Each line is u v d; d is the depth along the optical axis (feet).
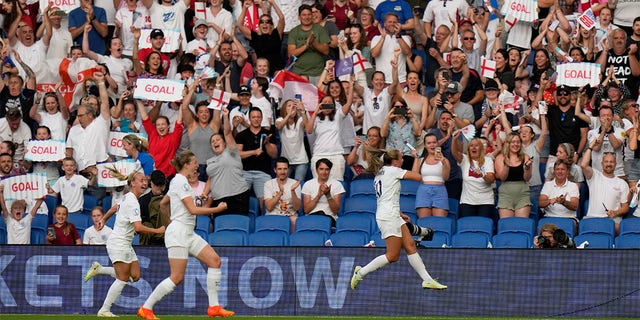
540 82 221.05
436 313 178.19
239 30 250.16
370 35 246.06
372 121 226.58
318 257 181.47
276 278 181.88
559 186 207.51
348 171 226.17
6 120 225.76
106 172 207.82
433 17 253.85
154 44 233.96
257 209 216.74
